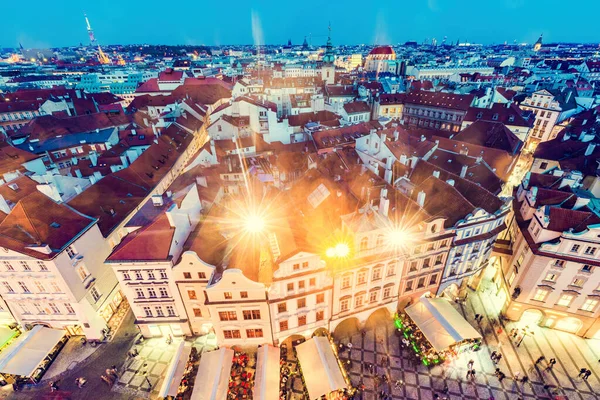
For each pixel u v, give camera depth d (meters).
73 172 76.38
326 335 47.91
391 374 43.78
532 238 46.56
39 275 41.56
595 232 40.34
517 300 48.91
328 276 40.78
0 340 47.19
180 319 46.50
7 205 44.44
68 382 43.09
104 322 49.12
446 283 51.97
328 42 176.88
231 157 74.94
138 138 91.88
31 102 133.75
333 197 48.31
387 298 48.38
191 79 177.00
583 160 69.06
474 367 44.66
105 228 51.94
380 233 41.19
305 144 91.06
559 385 42.56
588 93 166.00
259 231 46.12
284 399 40.53
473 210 46.59
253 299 39.84
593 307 45.22
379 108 136.75
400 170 64.31
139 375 43.72
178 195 47.19
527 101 121.75
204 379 40.25
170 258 40.66
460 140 91.75
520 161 106.69
